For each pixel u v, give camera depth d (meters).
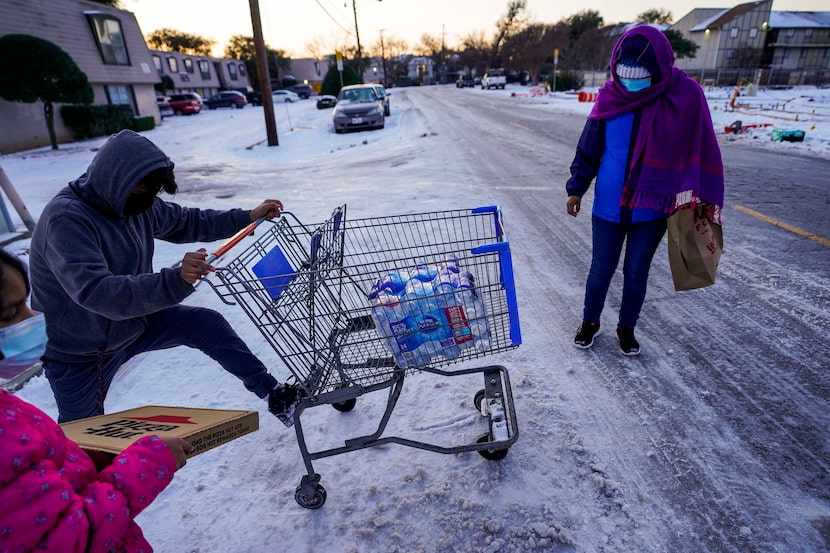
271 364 3.72
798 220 5.82
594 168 3.23
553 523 2.21
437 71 106.50
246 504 2.51
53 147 19.95
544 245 5.73
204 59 59.12
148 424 1.71
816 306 3.90
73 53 22.92
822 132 12.17
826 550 2.02
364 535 2.26
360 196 8.53
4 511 1.07
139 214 2.28
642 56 2.73
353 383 2.46
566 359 3.49
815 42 56.16
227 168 13.49
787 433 2.66
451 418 2.96
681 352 3.46
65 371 2.19
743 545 2.06
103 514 1.21
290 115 29.77
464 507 2.34
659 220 3.01
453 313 2.31
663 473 2.46
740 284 4.38
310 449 2.84
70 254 1.87
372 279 2.49
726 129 13.27
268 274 2.23
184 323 2.38
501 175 9.48
